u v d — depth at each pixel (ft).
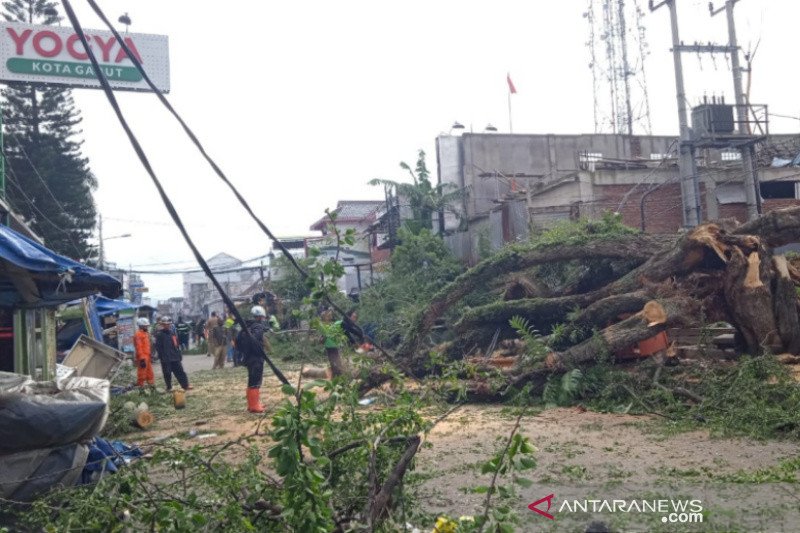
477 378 34.37
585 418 28.81
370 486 12.30
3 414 15.71
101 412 17.06
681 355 36.68
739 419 25.00
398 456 13.66
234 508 12.02
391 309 67.10
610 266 43.39
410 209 99.76
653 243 40.06
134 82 62.03
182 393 40.45
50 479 16.20
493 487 11.28
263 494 13.35
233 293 202.49
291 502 11.10
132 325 88.17
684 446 22.85
